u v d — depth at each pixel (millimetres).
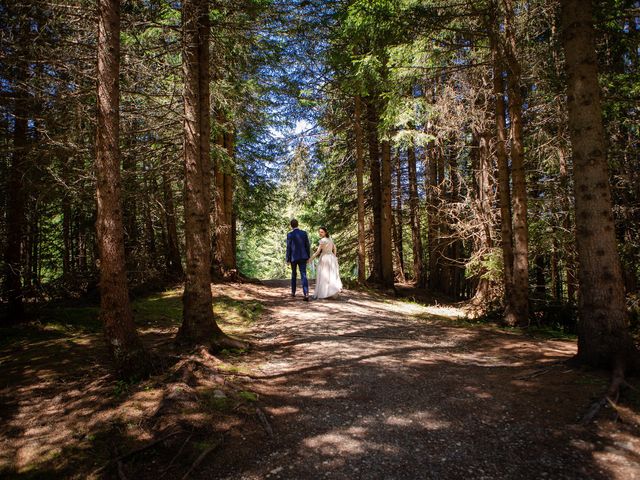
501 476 2617
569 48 4492
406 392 4070
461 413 3557
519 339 6410
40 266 9336
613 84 7316
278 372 4727
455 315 10969
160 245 14773
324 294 10492
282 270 47438
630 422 3160
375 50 7930
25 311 7117
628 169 8594
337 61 12148
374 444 3070
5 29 5531
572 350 5410
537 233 10750
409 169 18641
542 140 10625
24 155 6504
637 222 8688
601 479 2531
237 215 18234
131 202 10539
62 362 4793
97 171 4148
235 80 10594
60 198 7754
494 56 7688
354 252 22297
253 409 3598
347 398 3939
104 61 4113
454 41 8453
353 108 15227
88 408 3543
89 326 6844
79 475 2703
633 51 7355
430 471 2695
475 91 10664
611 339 4145
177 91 7504
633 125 8281
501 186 8773
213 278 12234
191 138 5461
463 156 13906
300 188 16906
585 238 4359
